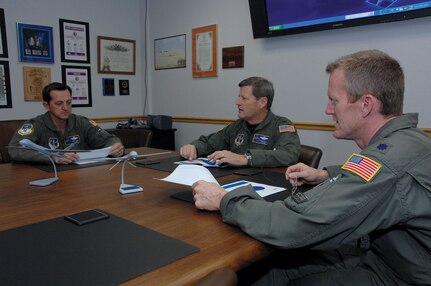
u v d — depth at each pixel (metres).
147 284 0.59
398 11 2.31
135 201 1.09
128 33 4.15
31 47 3.36
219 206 0.93
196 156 1.92
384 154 0.81
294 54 2.97
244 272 1.11
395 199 0.77
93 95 3.89
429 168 0.79
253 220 0.82
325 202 0.79
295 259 1.09
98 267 0.64
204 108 3.75
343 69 0.92
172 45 3.97
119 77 4.11
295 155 1.74
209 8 3.55
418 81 2.37
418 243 0.82
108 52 3.97
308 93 2.91
